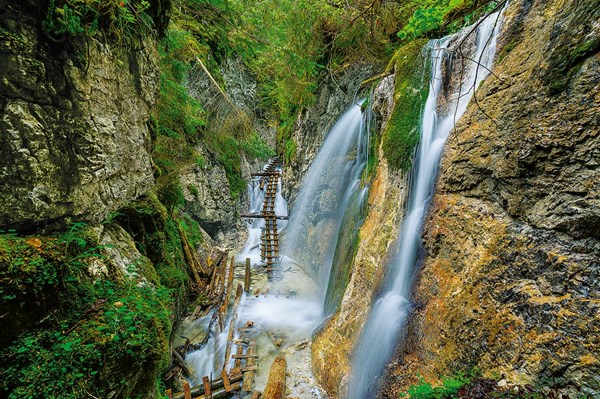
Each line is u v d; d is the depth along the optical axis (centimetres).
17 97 219
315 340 522
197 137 1050
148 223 475
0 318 189
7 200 218
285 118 1627
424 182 397
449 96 400
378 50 659
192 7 448
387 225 444
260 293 784
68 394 190
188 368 489
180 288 596
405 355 320
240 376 470
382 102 545
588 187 199
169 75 703
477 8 468
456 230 311
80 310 235
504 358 217
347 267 554
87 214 295
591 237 197
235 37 489
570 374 177
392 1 533
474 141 309
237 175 1435
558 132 220
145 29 398
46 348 202
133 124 392
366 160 662
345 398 379
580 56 215
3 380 181
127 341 236
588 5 217
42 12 231
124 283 296
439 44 434
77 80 271
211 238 1091
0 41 205
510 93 280
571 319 188
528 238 234
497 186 275
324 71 882
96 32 295
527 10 302
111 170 335
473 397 197
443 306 294
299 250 1020
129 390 243
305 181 1065
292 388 440
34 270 211
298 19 562
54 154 251
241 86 1590
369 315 415
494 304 242
